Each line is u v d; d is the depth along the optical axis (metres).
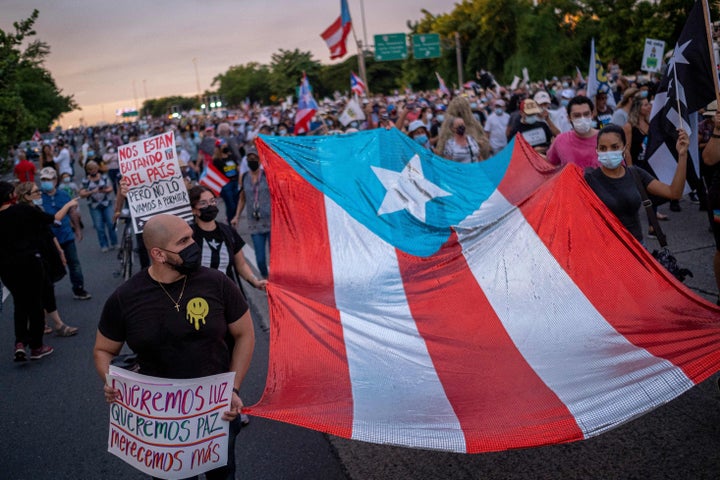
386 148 6.07
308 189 5.52
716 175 5.17
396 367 3.87
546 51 50.03
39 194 7.07
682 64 5.48
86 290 9.92
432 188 5.91
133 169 5.10
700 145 8.12
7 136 23.88
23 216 6.85
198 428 3.07
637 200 4.93
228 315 3.33
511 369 3.82
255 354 6.57
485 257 4.59
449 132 8.74
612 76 22.58
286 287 4.88
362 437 3.23
